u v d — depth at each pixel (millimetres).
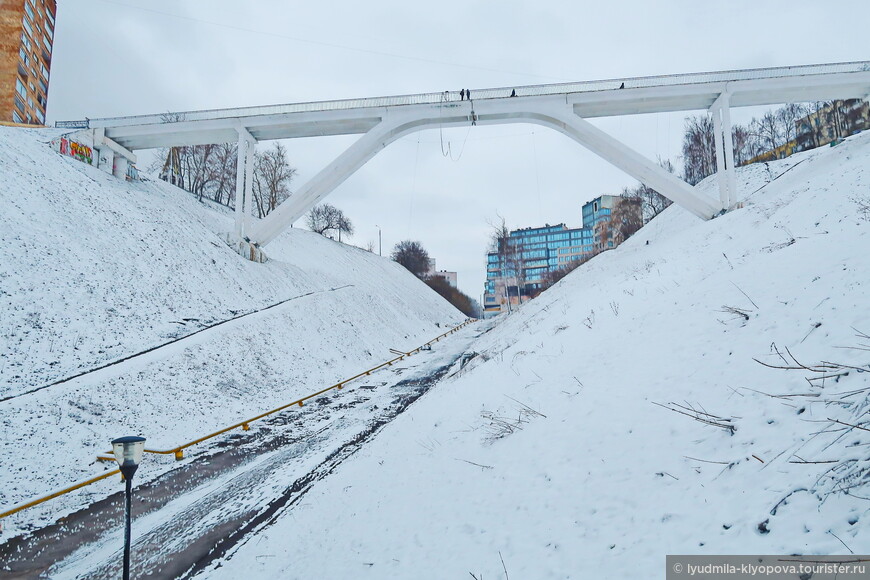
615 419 6449
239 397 18844
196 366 18641
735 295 7863
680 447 5301
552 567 4590
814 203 13508
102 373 15570
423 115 29672
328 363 26125
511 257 71375
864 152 21500
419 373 27031
